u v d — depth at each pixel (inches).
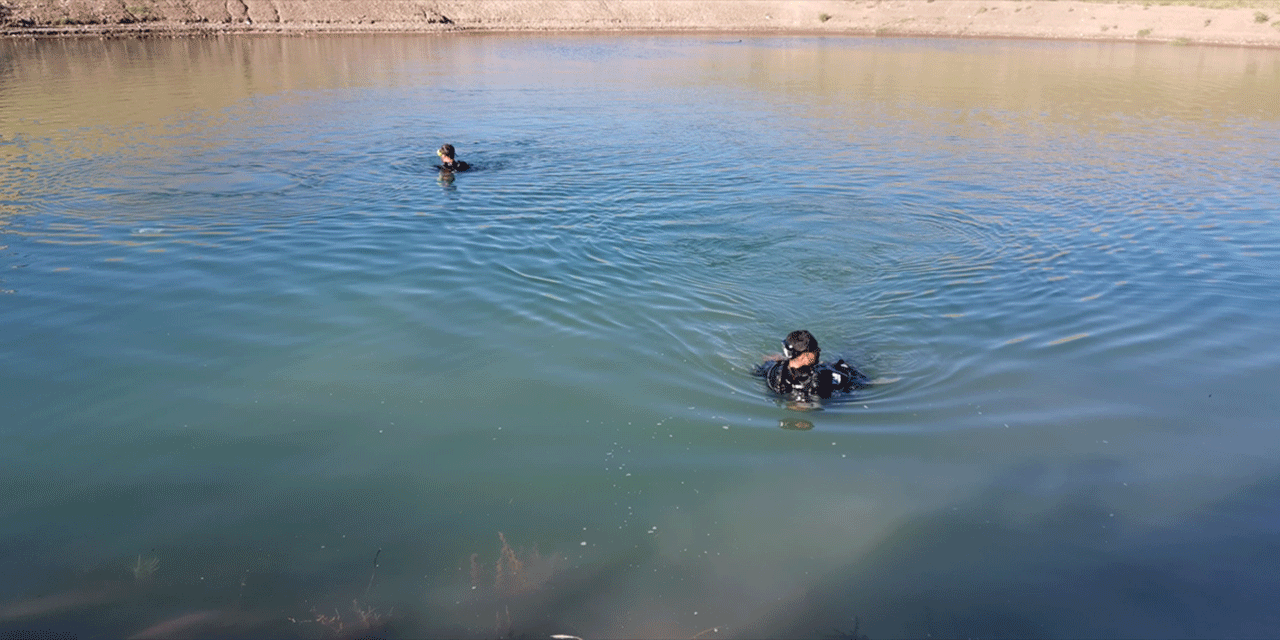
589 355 264.7
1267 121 734.5
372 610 152.9
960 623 149.5
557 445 210.4
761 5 2036.2
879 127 702.5
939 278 344.2
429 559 167.2
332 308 296.5
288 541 171.2
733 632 148.8
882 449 210.2
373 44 1492.4
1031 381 249.0
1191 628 146.4
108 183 466.3
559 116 745.6
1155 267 353.1
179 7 1720.0
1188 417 225.3
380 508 182.9
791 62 1232.8
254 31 1669.5
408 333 277.0
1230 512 180.7
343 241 373.1
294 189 466.3
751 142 636.1
